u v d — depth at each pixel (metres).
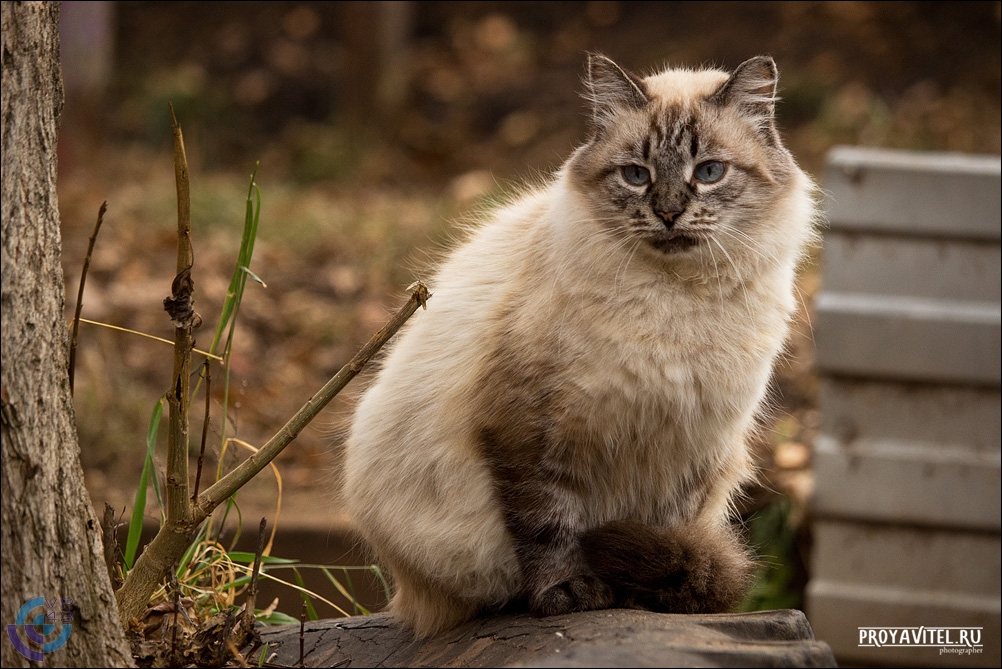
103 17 12.62
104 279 9.84
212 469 7.41
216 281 9.97
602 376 3.88
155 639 3.58
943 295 6.84
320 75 16.19
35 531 2.83
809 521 7.52
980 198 6.67
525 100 15.13
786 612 3.51
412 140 14.71
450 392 4.16
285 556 6.71
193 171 13.46
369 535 4.46
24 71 2.89
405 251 10.63
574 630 3.50
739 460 4.57
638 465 4.21
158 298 9.62
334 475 5.98
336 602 6.59
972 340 6.77
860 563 7.16
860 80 13.77
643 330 3.91
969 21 14.39
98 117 12.77
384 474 4.32
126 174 12.95
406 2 15.62
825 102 13.34
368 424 4.42
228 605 4.38
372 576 6.33
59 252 3.10
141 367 8.93
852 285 6.93
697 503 4.38
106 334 9.09
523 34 16.59
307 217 11.58
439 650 3.91
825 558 7.20
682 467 4.27
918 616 7.08
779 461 7.70
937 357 6.83
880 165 6.77
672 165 4.05
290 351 9.38
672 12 16.06
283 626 4.52
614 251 4.00
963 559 7.04
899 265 6.86
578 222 4.07
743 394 4.08
